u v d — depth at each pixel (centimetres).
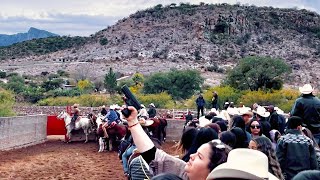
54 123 3750
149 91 8888
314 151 838
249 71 7206
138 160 577
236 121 1000
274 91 6347
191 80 8881
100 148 2847
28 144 3144
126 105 576
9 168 2116
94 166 2236
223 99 5975
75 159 2483
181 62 19062
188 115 3369
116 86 9094
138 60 19538
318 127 1103
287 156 827
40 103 6406
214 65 17612
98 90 9825
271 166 658
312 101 1107
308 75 16800
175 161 575
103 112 3519
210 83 13638
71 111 3969
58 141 3431
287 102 5756
